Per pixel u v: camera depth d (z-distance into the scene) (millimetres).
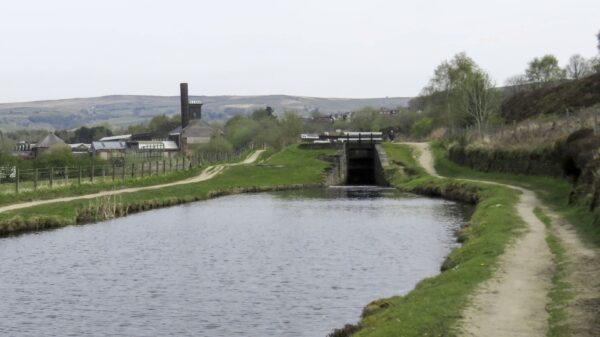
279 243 56875
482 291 29516
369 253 51094
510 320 24781
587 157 61594
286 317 33500
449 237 57781
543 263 35406
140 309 35188
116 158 147750
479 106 152375
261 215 79250
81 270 45219
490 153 108438
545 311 25938
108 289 39719
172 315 34062
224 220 74062
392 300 32094
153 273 44281
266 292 38719
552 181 78188
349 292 38406
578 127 80875
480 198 82312
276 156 156500
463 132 139750
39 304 36250
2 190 78688
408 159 142625
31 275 43562
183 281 41844
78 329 31734
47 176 97938
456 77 181375
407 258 48594
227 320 33094
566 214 53500
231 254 51500
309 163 146625
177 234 62500
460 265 36906
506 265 35094
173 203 94438
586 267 33438
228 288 39844
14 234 61500
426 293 30625
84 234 62062
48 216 67812
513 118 153750
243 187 119062
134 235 61781
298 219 74500
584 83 143750
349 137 176375
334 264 46875
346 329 28156
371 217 74812
